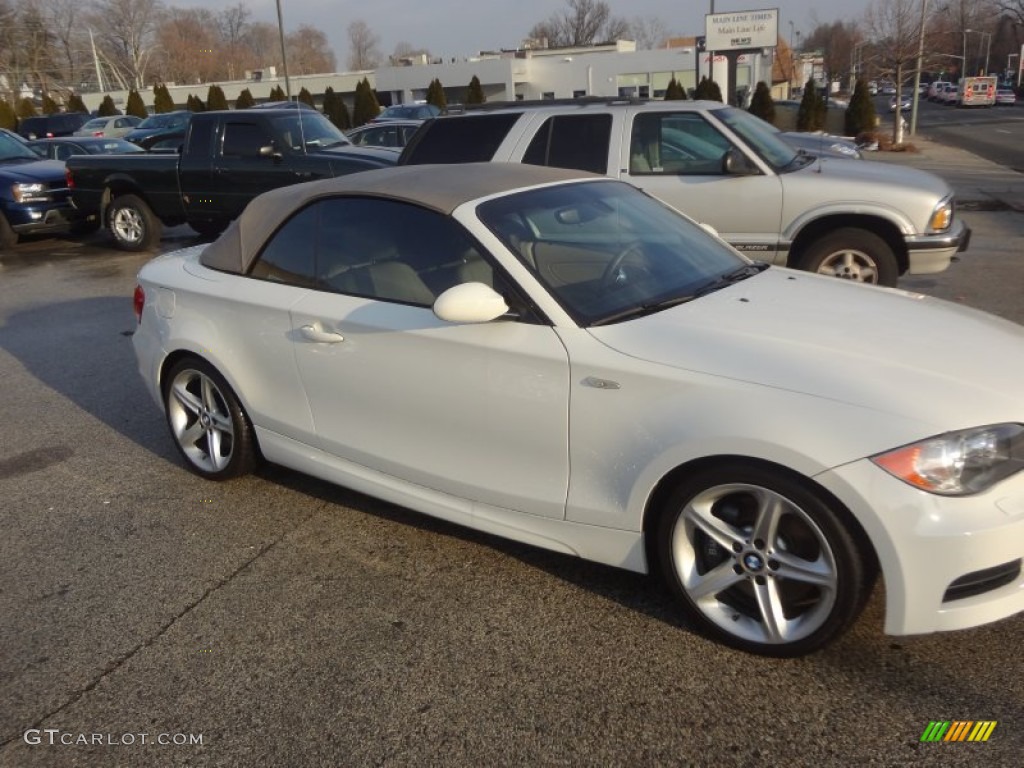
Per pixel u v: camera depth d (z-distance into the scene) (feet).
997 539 7.92
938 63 101.96
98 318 27.07
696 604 9.46
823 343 9.38
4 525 13.33
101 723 8.79
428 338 10.65
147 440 16.71
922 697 8.50
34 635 10.38
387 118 78.89
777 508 8.67
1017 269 27.66
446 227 11.02
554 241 11.20
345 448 12.12
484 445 10.50
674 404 9.02
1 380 21.15
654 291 11.04
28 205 40.14
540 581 10.98
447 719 8.56
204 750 8.33
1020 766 7.59
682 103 22.99
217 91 124.47
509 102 25.14
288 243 12.78
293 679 9.30
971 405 8.32
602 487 9.68
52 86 202.80
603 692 8.83
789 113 105.19
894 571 8.06
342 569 11.55
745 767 7.76
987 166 63.41
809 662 9.09
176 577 11.57
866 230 21.15
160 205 38.04
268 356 12.67
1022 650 9.12
